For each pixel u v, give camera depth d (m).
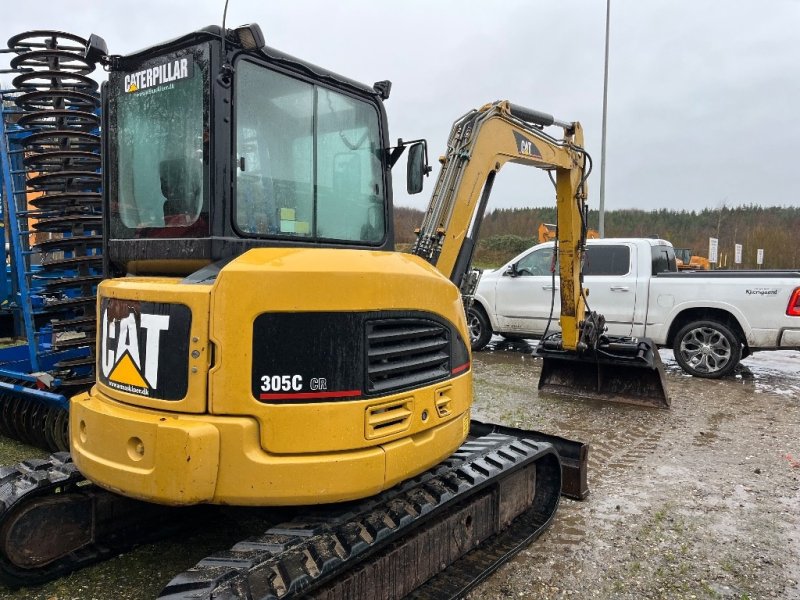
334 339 2.71
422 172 3.74
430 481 3.39
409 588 3.16
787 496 4.60
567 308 6.82
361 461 2.74
